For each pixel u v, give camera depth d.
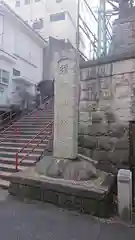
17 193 5.21
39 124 11.18
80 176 4.81
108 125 5.80
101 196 4.10
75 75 5.42
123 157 5.49
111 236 3.46
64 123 5.44
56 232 3.58
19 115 14.41
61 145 5.43
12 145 8.95
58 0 23.23
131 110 5.37
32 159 7.43
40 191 4.87
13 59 15.25
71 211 4.39
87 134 6.17
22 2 24.67
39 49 19.47
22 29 16.72
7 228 3.70
